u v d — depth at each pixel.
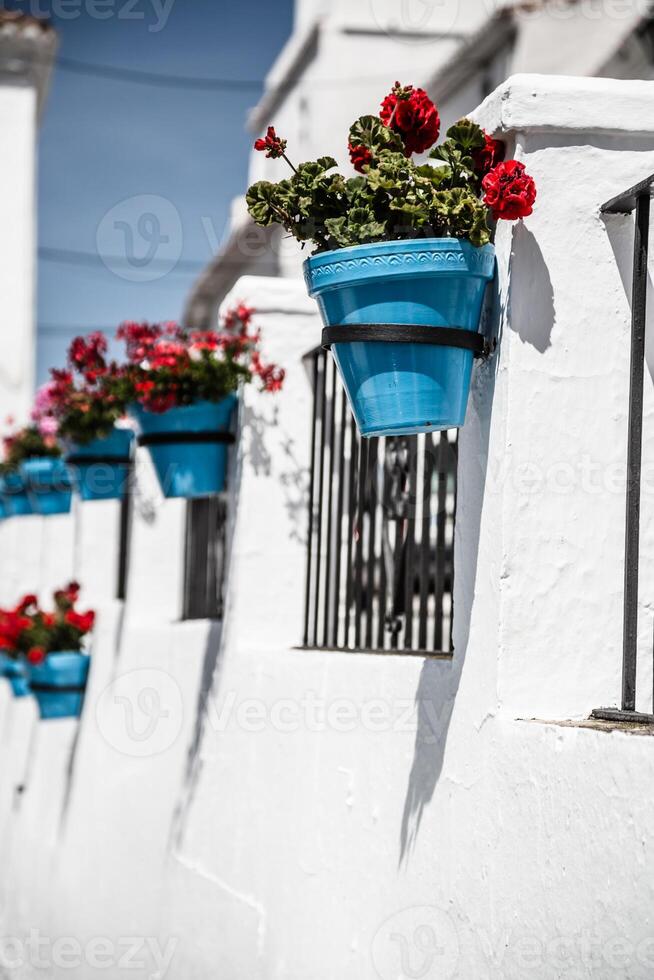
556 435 3.05
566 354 3.06
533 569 3.03
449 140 3.06
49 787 9.07
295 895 4.37
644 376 3.11
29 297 16.59
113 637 7.43
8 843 10.79
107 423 6.54
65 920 7.84
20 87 16.70
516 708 3.01
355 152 3.12
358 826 3.92
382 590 4.23
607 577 3.05
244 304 5.21
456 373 3.03
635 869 2.35
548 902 2.68
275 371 5.17
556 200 3.08
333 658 4.25
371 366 3.00
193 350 5.31
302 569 5.18
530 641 3.03
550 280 3.06
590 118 3.07
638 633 3.08
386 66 17.38
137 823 6.48
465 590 3.28
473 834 3.10
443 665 3.39
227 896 5.05
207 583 6.49
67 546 10.01
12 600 11.73
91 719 7.82
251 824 4.89
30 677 8.27
